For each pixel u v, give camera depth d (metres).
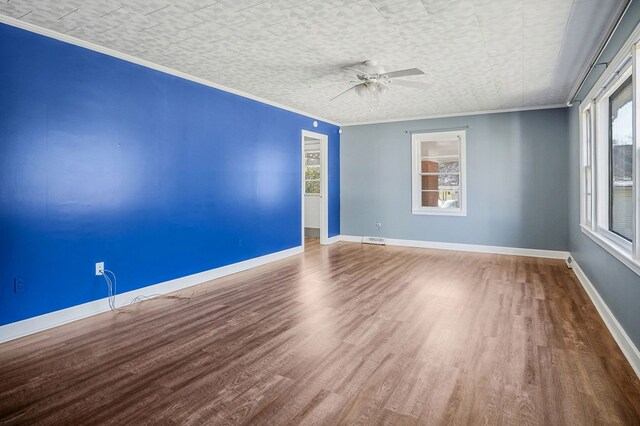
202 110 4.57
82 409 1.94
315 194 8.31
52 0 2.58
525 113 6.05
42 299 3.08
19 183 2.95
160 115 4.06
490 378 2.22
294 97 5.45
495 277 4.67
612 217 3.41
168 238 4.17
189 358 2.52
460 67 4.05
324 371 2.32
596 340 2.76
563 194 5.84
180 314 3.42
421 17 2.88
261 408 1.94
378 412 1.90
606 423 1.80
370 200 7.47
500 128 6.23
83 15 2.82
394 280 4.54
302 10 2.76
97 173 3.48
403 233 7.18
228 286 4.38
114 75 3.61
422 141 6.97
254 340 2.80
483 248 6.44
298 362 2.45
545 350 2.59
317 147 8.30
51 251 3.14
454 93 5.17
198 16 2.85
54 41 3.15
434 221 6.86
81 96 3.35
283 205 6.05
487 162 6.36
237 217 5.14
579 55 3.68
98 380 2.24
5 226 2.87
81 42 3.31
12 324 2.90
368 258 5.96
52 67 3.14
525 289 4.12
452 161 6.74
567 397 2.02
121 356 2.56
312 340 2.79
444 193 6.84
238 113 5.12
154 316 3.37
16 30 2.91
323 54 3.67
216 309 3.55
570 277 4.65
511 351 2.58
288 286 4.33
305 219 8.49
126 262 3.73
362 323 3.12
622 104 3.10
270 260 5.76
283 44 3.41
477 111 6.36
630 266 2.40
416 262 5.61
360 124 7.49
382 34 3.19
